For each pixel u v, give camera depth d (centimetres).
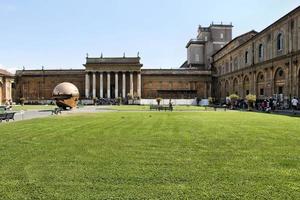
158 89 9594
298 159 986
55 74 9688
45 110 4841
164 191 693
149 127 1944
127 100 8881
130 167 895
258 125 2073
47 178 791
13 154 1078
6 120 2555
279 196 657
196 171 849
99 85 9619
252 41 6147
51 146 1234
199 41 10281
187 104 8600
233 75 7519
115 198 652
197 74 9538
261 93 5766
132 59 9488
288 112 3862
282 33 4831
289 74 4538
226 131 1716
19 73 9725
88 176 806
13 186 729
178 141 1348
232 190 695
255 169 866
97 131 1730
